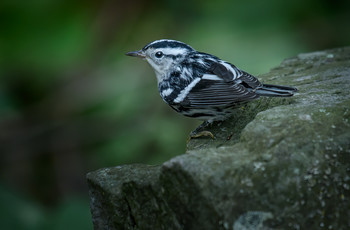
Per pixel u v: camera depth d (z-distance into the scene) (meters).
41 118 14.12
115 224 6.20
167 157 12.15
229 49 12.30
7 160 14.12
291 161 5.34
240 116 7.81
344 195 5.38
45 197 13.96
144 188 5.73
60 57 13.03
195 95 7.77
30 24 12.91
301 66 9.33
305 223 5.21
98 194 6.32
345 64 9.01
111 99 13.21
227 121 7.81
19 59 13.01
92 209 6.47
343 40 12.88
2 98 13.28
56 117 14.10
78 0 13.14
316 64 9.32
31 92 13.91
